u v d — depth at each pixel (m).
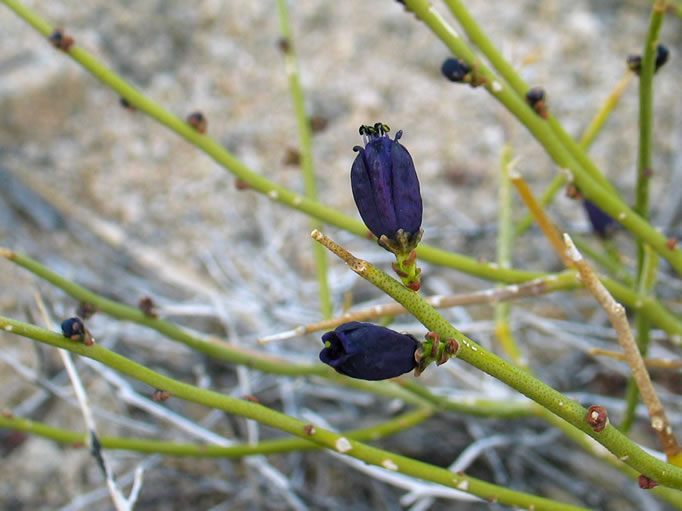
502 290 0.16
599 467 0.22
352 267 0.11
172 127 0.17
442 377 0.25
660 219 0.29
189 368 0.25
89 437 0.16
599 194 0.16
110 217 0.31
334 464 0.22
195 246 0.30
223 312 0.23
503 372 0.12
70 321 0.12
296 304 0.26
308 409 0.23
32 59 0.32
